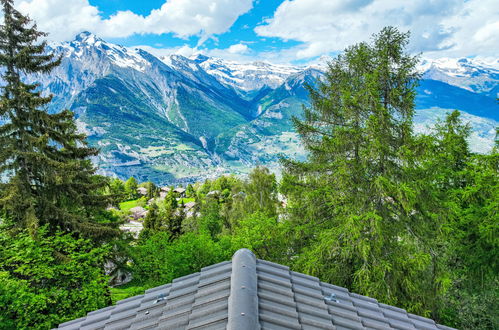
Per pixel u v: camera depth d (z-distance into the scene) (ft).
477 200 49.19
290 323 12.85
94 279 45.55
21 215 46.52
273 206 93.81
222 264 18.19
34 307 38.81
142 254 61.05
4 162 47.85
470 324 45.75
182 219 139.44
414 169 37.93
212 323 12.40
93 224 53.47
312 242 47.93
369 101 38.27
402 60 38.58
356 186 39.91
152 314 15.07
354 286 40.24
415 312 38.14
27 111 50.03
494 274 49.29
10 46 49.03
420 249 39.11
